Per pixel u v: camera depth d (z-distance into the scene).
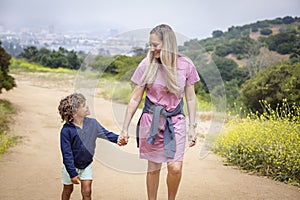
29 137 7.78
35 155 6.38
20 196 4.32
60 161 6.03
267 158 5.38
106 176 5.16
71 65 25.72
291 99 8.70
